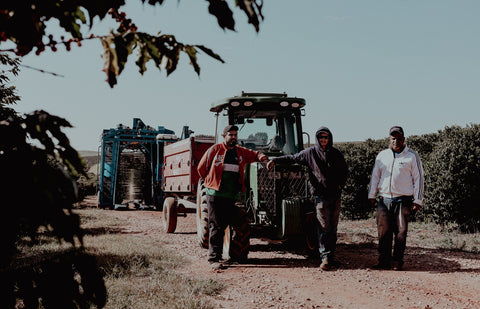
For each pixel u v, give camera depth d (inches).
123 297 170.6
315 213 267.3
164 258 263.7
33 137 53.5
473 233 385.1
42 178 46.9
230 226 268.5
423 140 549.3
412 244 331.0
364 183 531.5
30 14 48.7
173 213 396.2
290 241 302.4
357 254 296.5
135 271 219.0
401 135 241.9
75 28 55.9
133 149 782.5
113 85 56.2
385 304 180.2
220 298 184.7
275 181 275.4
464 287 205.6
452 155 394.6
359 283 215.2
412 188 241.8
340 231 413.1
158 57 58.1
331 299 187.5
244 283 213.0
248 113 301.9
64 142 55.1
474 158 390.9
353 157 536.7
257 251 307.6
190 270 241.6
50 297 53.4
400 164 241.1
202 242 292.0
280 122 306.2
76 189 50.9
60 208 48.8
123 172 760.3
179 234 395.5
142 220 522.0
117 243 305.1
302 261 270.8
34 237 52.0
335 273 237.3
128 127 757.9
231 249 262.5
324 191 246.7
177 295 179.3
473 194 390.3
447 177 394.6
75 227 51.4
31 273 53.6
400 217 241.6
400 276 229.5
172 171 433.4
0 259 48.7
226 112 300.2
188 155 367.2
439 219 406.0
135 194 762.8
